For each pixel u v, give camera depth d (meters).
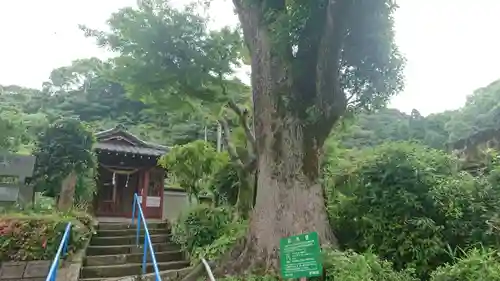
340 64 6.95
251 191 9.77
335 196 7.75
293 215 6.27
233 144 10.58
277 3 7.07
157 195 17.03
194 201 15.97
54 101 39.69
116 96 40.84
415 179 6.82
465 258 5.52
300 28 6.36
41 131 11.80
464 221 6.48
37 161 11.08
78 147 11.43
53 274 5.02
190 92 9.53
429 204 6.68
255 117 7.32
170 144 28.72
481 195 6.70
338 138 12.27
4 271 7.61
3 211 9.12
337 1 6.07
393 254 6.30
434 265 6.05
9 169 9.71
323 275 5.13
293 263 4.50
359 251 6.57
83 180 11.93
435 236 6.20
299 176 6.49
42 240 8.08
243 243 6.74
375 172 7.26
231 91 9.98
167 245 10.15
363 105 7.20
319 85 6.57
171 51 8.88
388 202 6.73
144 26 8.84
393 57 6.84
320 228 6.30
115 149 15.66
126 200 17.05
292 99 6.79
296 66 6.81
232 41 9.62
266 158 6.86
